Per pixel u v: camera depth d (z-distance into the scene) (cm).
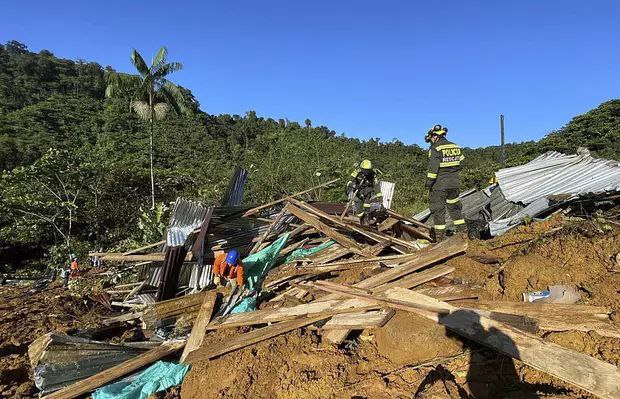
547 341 361
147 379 485
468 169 3184
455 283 520
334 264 701
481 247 611
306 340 466
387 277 559
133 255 825
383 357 416
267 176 2398
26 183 2191
